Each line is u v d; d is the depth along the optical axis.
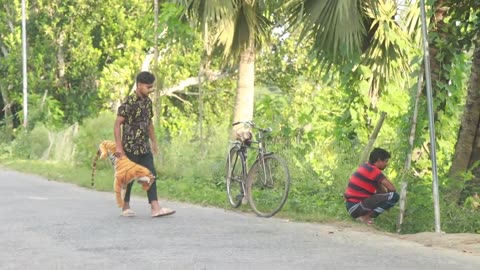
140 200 13.99
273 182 11.70
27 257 7.92
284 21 13.96
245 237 9.19
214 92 40.94
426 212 10.45
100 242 8.82
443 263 7.51
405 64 14.32
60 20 40.69
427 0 10.07
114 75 38.34
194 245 8.59
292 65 38.66
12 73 40.09
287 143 15.63
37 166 24.86
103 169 21.61
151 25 20.28
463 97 12.61
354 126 14.70
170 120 37.16
